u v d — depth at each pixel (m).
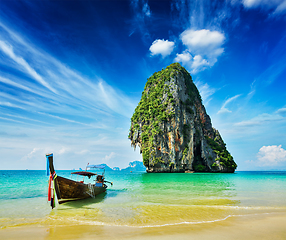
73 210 11.31
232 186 24.14
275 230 7.39
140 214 10.25
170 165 66.00
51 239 6.39
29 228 7.72
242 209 11.33
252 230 7.38
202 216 9.74
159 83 84.44
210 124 91.94
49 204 13.05
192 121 74.62
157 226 8.01
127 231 7.33
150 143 68.94
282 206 12.19
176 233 7.06
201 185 25.55
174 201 14.01
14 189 21.19
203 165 73.81
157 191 19.52
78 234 6.96
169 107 73.56
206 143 76.44
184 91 80.69
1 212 10.85
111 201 14.12
